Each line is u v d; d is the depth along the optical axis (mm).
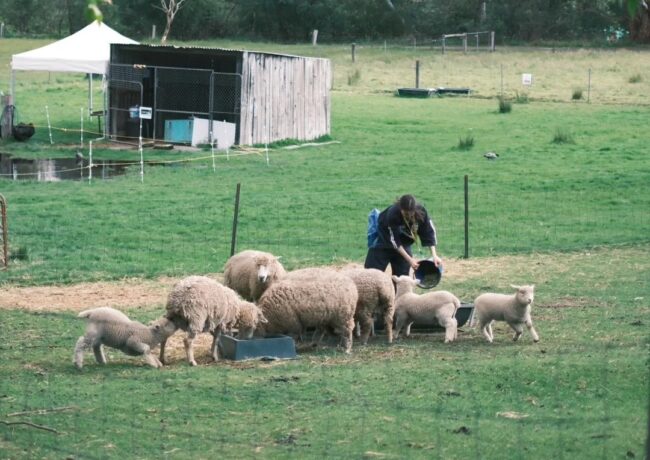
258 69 35188
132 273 18328
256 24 82188
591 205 25500
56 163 32219
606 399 9891
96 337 11477
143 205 24922
